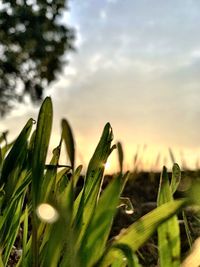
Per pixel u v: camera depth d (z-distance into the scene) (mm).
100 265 138
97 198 176
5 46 2654
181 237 379
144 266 326
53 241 156
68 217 114
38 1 2553
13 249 336
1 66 2727
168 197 168
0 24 2574
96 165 179
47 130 170
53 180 186
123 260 170
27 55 2695
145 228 135
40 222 194
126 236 138
